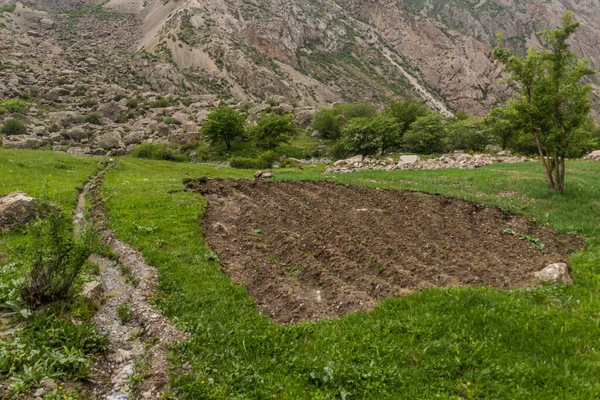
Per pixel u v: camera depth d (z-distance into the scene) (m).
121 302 9.30
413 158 38.84
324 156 75.31
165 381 6.16
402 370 6.33
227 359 6.81
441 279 9.97
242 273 11.02
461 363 6.37
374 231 13.98
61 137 80.25
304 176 26.36
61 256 8.53
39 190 20.66
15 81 110.50
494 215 15.95
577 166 28.78
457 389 5.85
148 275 10.39
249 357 6.94
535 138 18.48
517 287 9.42
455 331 7.29
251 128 83.88
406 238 13.38
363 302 8.81
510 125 18.94
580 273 10.30
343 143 64.50
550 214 15.70
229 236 14.11
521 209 16.52
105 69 156.50
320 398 5.76
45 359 6.33
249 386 6.09
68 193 21.05
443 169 29.30
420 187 21.19
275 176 27.77
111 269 11.45
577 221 14.84
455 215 16.08
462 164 32.69
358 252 11.98
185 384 6.01
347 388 6.03
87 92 120.12
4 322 7.61
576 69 16.66
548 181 18.77
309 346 7.21
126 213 16.69
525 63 17.38
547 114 17.38
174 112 112.12
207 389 5.90
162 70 162.50
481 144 58.56
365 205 17.78
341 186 22.02
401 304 8.51
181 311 8.66
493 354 6.56
